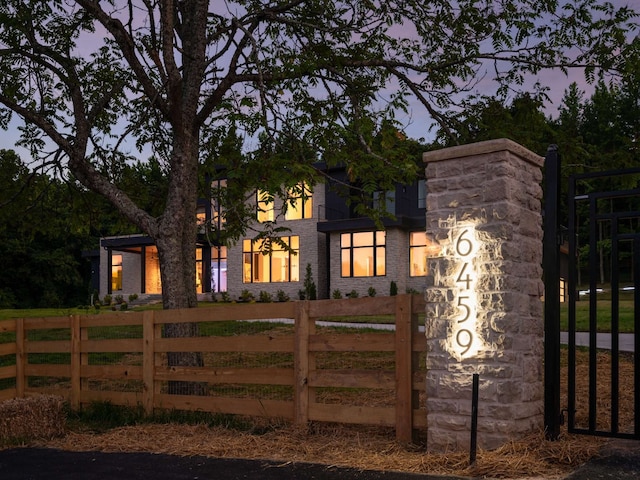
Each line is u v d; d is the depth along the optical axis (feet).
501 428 19.63
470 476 17.85
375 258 111.04
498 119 38.11
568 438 20.30
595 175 20.53
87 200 45.70
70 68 36.42
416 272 110.52
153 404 29.25
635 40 33.53
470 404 20.27
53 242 162.81
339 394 31.01
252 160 31.42
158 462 21.45
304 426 24.58
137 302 127.85
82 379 32.50
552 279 20.56
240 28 32.45
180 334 31.48
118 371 30.63
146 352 29.50
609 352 43.55
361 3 36.17
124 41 31.19
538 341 21.58
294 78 34.71
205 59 34.06
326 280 119.75
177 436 25.07
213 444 23.34
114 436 25.70
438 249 21.34
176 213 32.53
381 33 37.55
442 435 20.71
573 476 16.80
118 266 141.08
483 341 20.18
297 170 27.99
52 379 42.09
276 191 29.73
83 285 167.63
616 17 33.83
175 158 32.86
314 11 36.76
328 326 57.11
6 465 22.04
